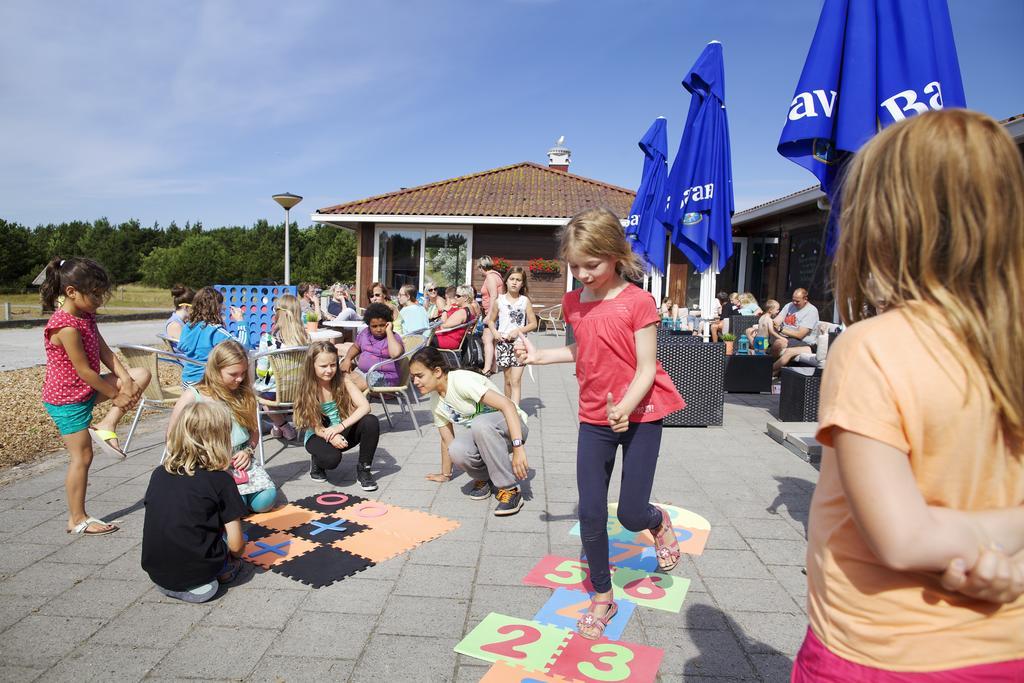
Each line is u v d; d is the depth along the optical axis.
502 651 2.38
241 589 2.87
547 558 3.21
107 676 2.22
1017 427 0.86
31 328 19.48
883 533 0.85
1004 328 0.85
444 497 4.11
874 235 0.95
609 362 2.37
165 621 2.59
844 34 3.45
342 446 4.19
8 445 5.39
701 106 6.49
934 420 0.86
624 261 2.41
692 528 3.58
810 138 3.52
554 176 19.62
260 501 3.70
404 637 2.48
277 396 4.90
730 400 7.69
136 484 4.32
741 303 11.24
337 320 10.59
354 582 2.94
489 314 6.39
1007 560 0.82
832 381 0.95
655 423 2.48
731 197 6.40
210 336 5.21
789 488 4.29
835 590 0.98
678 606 2.72
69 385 3.33
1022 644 0.88
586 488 2.45
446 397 3.94
